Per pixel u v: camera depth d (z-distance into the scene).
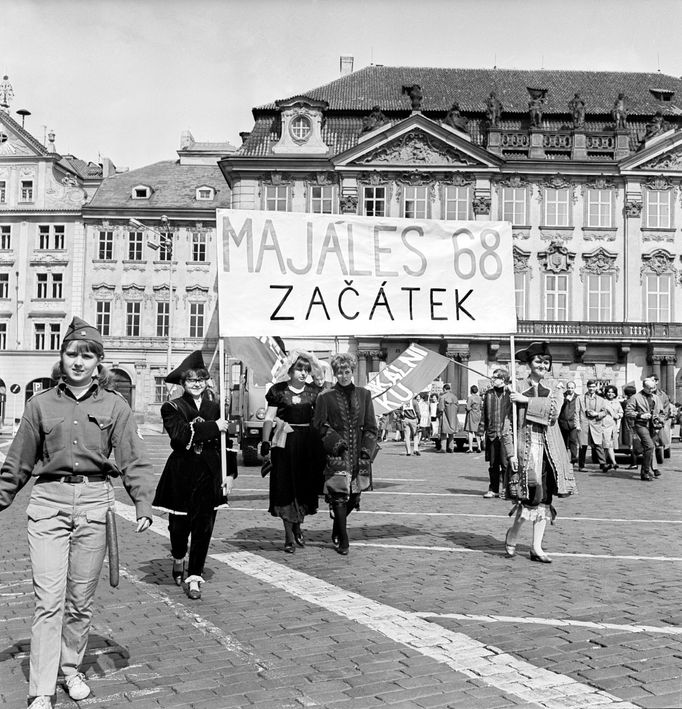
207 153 60.62
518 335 46.06
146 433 47.00
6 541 10.45
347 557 9.02
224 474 7.62
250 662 5.45
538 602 6.93
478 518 12.02
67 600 4.96
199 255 56.22
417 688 4.89
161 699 4.81
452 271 10.24
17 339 55.97
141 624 6.44
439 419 28.86
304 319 9.74
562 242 47.06
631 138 48.41
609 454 21.06
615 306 47.06
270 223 9.75
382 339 45.91
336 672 5.21
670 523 11.53
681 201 47.31
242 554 9.30
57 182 57.03
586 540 10.09
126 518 12.41
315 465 9.47
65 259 56.12
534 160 46.75
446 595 7.20
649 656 5.43
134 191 57.06
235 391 26.36
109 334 55.88
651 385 18.59
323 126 47.94
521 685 4.91
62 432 4.90
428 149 46.84
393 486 16.75
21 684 5.12
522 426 8.72
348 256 9.97
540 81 52.31
